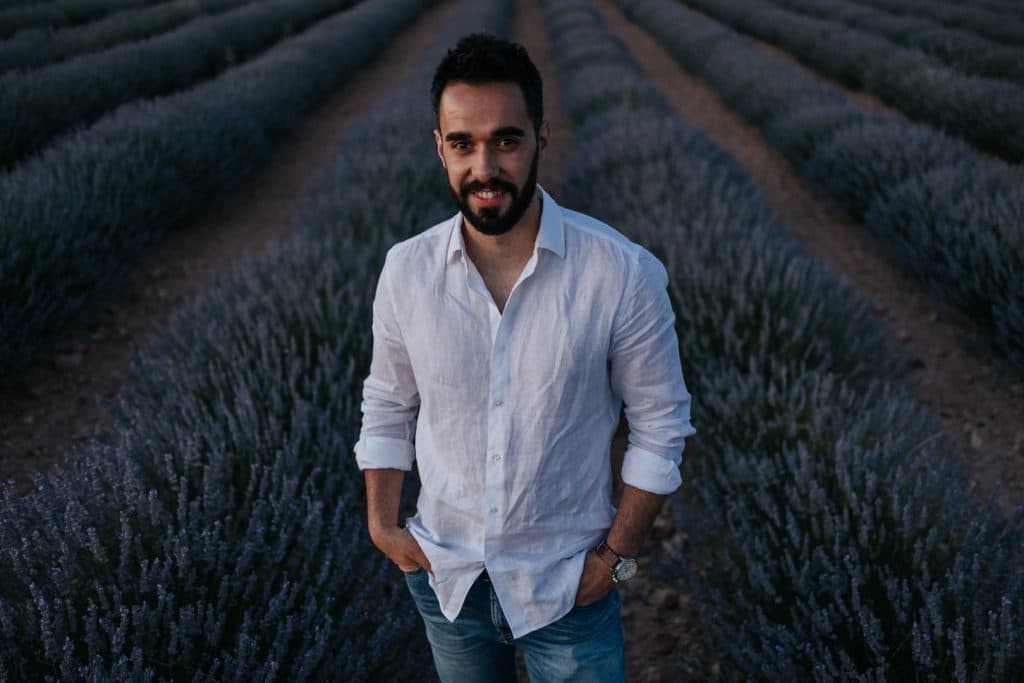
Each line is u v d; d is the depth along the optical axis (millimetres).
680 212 4641
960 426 3629
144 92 9305
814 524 2180
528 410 1152
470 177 1065
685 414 1229
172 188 5812
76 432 3562
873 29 14680
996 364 4059
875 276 5379
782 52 14664
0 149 6242
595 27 16188
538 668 1320
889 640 1912
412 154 6250
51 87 7320
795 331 3283
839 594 1921
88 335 4438
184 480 2049
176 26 14938
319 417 2629
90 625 1576
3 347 3660
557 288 1131
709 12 20109
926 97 8914
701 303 3465
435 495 1241
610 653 1273
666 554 2795
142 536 1956
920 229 4793
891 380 3686
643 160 6008
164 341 3498
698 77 12703
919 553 1931
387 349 1277
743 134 9258
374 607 2121
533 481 1174
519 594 1208
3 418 3602
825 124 7250
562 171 7652
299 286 3527
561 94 11617
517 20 21406
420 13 21953
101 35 12430
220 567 1863
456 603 1258
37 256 4059
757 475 2508
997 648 1653
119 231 4965
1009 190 4801
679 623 2510
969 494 2350
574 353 1130
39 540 1838
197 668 1711
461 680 1407
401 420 1366
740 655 1996
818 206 6848
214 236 6117
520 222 1136
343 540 2189
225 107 7336
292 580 2004
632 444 1246
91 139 5957
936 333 4523
